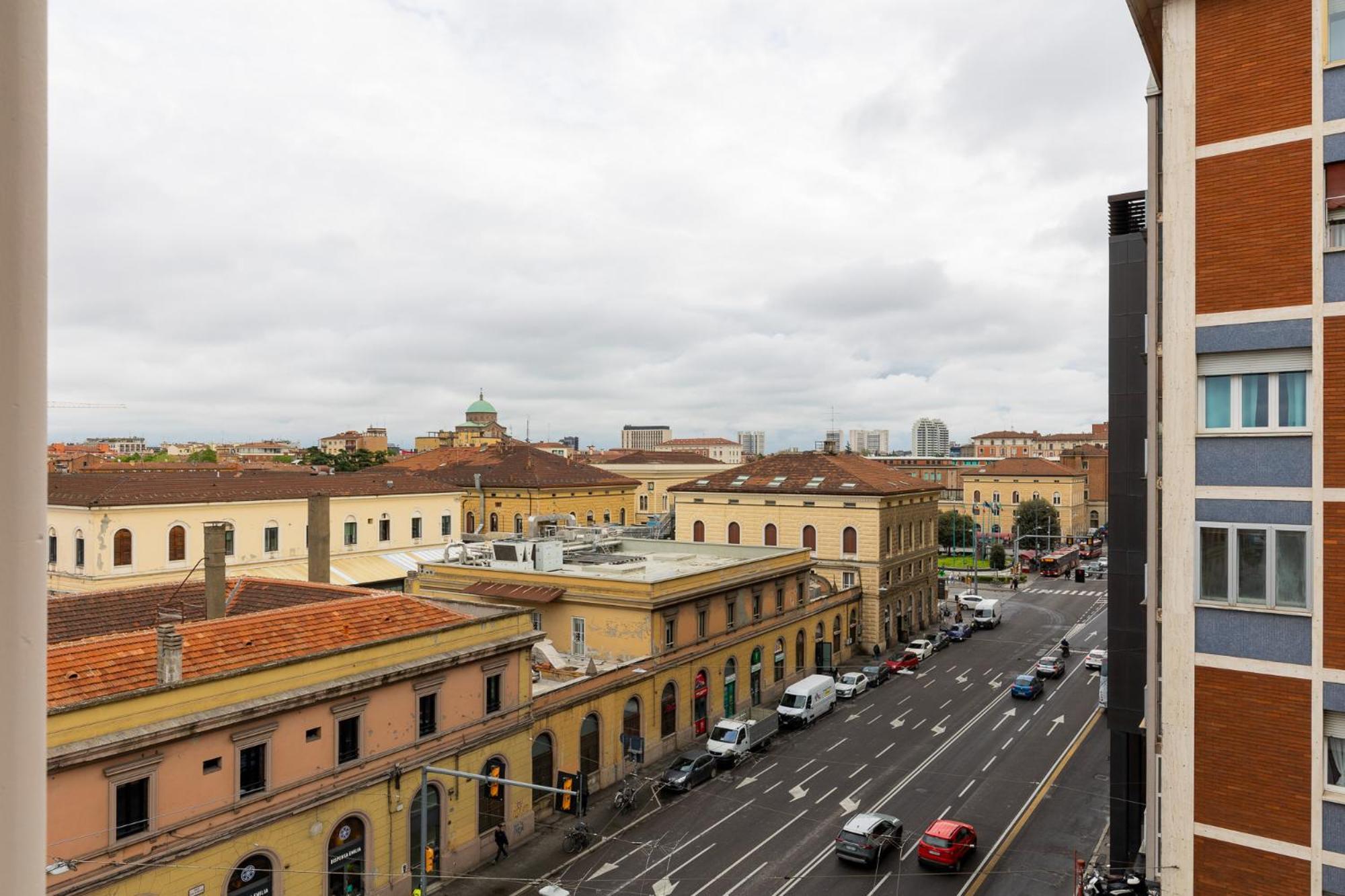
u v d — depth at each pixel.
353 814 26.42
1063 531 130.50
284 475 64.25
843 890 28.30
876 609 64.62
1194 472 14.79
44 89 2.65
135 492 51.72
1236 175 14.45
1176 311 14.95
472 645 31.06
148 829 21.59
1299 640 13.89
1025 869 29.42
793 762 40.53
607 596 42.47
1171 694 14.92
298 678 25.28
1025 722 46.22
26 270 2.56
